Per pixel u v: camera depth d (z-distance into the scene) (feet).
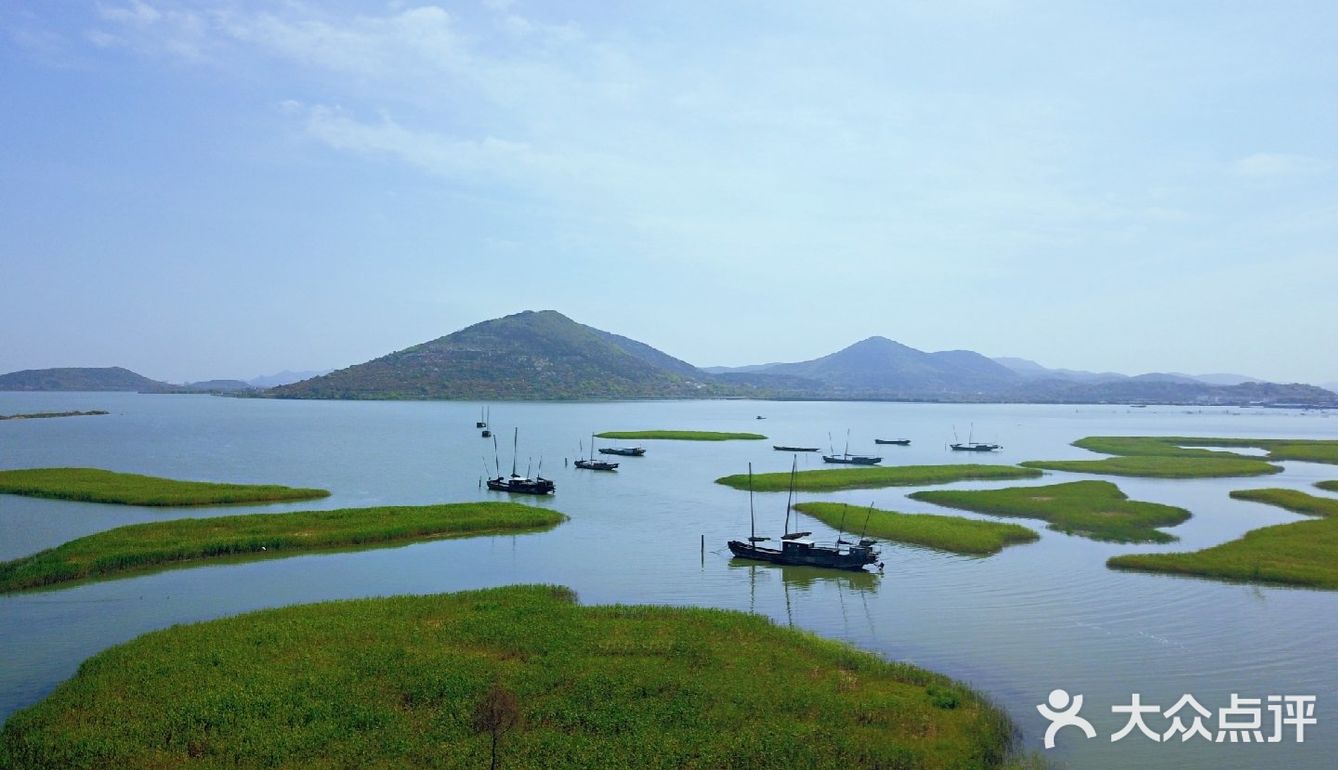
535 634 159.22
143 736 112.27
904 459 595.06
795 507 340.80
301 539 254.47
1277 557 239.30
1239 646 167.22
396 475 443.73
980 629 177.99
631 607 181.37
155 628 171.53
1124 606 195.83
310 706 122.31
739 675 139.64
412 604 179.83
